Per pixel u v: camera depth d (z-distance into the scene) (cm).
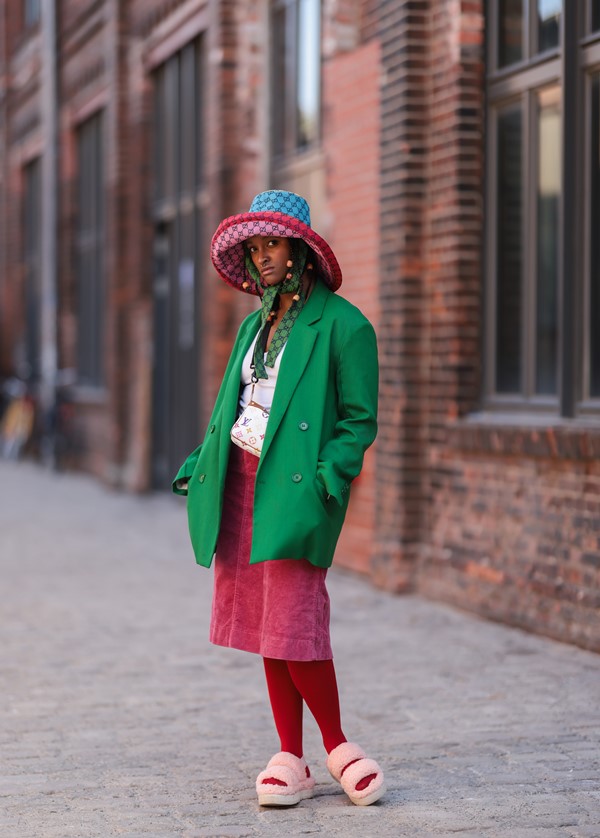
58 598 957
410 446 923
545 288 817
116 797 500
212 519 480
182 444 1584
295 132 1205
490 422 845
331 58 1049
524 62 835
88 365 2064
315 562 467
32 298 2538
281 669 489
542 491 781
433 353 910
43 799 497
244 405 486
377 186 975
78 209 2133
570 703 634
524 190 834
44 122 2295
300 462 466
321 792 505
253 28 1287
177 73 1568
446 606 888
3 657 757
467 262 880
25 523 1416
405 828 460
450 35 878
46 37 2139
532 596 791
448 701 643
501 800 490
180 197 1576
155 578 1051
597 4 755
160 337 1684
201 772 533
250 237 477
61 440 2100
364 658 739
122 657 756
